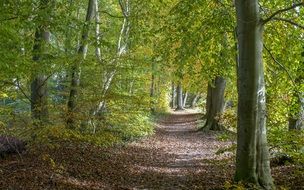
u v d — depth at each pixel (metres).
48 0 11.12
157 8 18.08
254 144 9.29
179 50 13.59
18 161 11.20
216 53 13.84
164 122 38.59
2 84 11.26
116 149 16.53
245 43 9.12
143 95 17.61
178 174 13.29
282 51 12.86
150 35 15.04
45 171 10.35
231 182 9.51
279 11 8.88
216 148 19.81
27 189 8.68
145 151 18.11
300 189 9.14
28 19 10.55
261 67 9.28
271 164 12.81
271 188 9.23
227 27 13.02
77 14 22.69
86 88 14.11
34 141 11.45
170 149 19.95
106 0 26.20
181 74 14.22
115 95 13.73
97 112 14.83
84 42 12.81
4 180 9.09
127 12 21.28
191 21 13.52
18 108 13.29
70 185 9.70
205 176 12.41
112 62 15.14
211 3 14.16
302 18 12.39
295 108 12.66
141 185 11.30
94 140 12.84
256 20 9.05
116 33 21.92
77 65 12.74
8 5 9.81
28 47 11.09
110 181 11.23
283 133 11.05
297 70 12.62
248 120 9.24
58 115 12.23
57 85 16.03
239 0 9.13
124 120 17.92
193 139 24.23
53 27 11.14
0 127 10.68
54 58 11.77
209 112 27.67
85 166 12.19
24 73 10.84
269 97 13.16
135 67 15.57
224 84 27.02
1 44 9.56
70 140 13.14
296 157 10.52
